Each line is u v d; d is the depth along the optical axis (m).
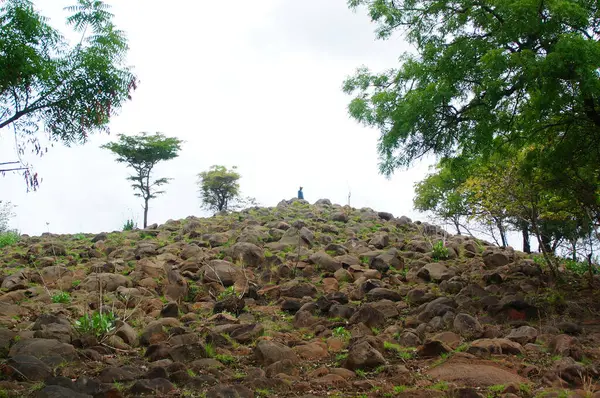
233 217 20.81
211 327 8.59
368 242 16.05
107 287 11.45
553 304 9.59
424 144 10.83
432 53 10.54
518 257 15.32
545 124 10.91
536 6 9.23
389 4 11.59
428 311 9.30
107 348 7.38
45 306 9.74
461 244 16.14
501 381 5.94
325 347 7.68
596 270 13.00
